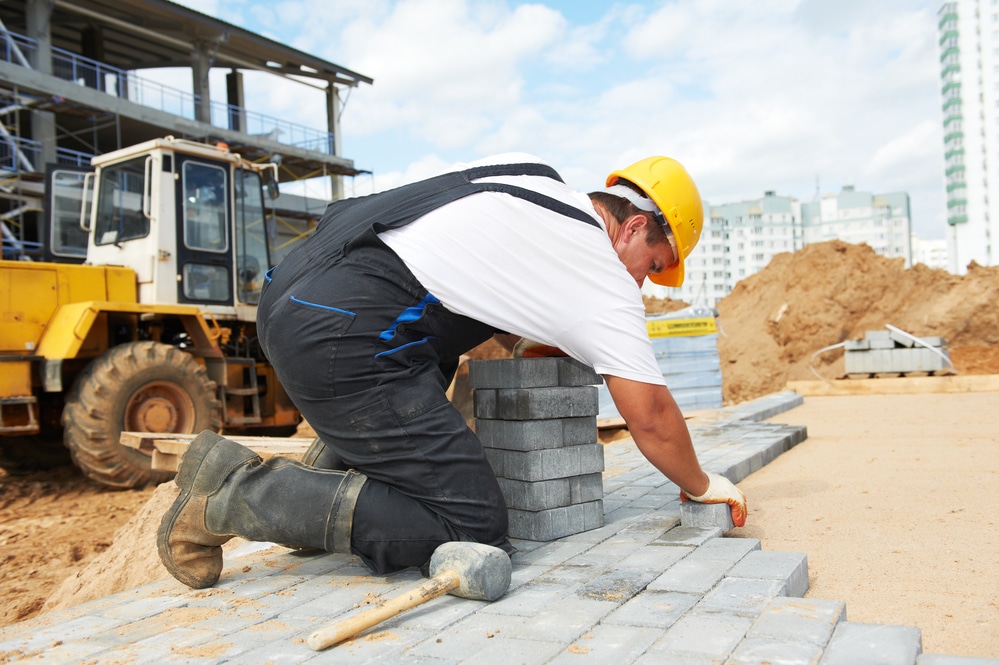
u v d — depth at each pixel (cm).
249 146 2480
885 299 1443
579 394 283
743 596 193
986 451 446
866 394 982
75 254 723
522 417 271
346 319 225
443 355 251
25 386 571
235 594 227
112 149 2500
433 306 232
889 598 213
